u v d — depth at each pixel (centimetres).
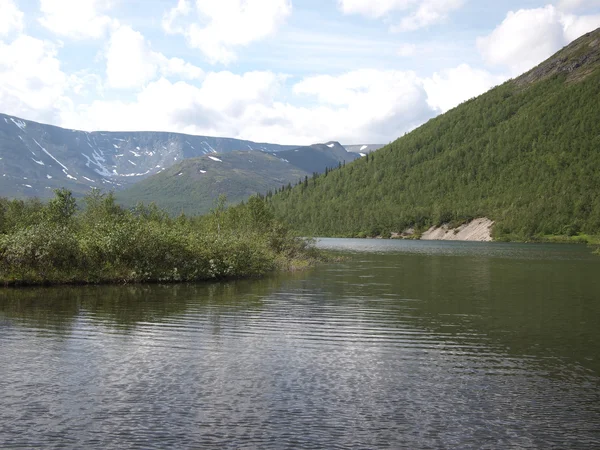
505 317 2433
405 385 1410
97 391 1314
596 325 2248
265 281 3906
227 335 1958
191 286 3453
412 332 2081
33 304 2553
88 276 3419
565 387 1407
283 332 2034
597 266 6066
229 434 1084
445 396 1327
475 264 6303
